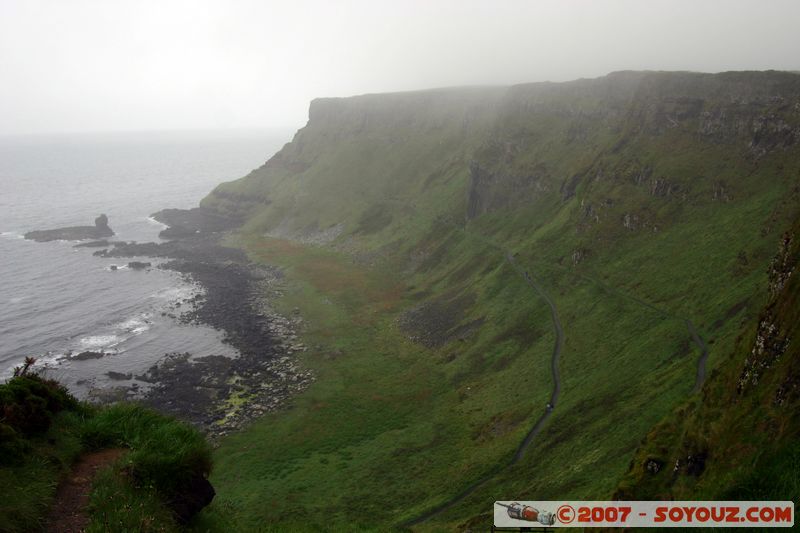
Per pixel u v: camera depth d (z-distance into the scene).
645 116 112.81
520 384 71.56
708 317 63.97
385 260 149.38
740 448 21.92
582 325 78.94
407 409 74.56
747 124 93.12
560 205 122.19
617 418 50.44
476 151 154.62
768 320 25.72
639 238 93.62
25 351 96.44
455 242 139.50
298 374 86.81
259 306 119.44
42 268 149.38
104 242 178.12
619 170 107.50
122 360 92.69
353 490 55.88
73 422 17.44
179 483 16.06
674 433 30.95
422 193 178.00
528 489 46.06
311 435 68.88
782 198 75.31
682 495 25.20
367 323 108.50
